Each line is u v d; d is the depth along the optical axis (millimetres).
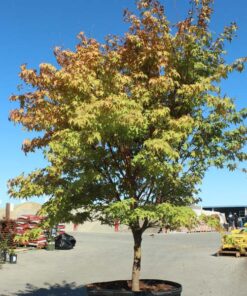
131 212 8547
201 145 9312
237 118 9250
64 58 9445
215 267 19172
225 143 9367
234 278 16031
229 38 9641
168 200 9453
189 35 9297
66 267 19703
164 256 23547
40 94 9023
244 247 23297
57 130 8984
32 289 14070
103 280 16109
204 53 9578
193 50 9398
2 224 24641
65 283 15375
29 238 9344
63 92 8812
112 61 9023
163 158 8508
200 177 9297
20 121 9156
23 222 26234
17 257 23000
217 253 23703
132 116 7949
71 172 9109
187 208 8773
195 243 32531
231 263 20531
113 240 35406
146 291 9219
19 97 9180
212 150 9359
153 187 9133
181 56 9469
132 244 31578
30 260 21938
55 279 16266
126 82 8766
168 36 9234
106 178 9203
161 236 41812
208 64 9664
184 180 9070
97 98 8609
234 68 9242
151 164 8242
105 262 21609
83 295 13008
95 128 8047
